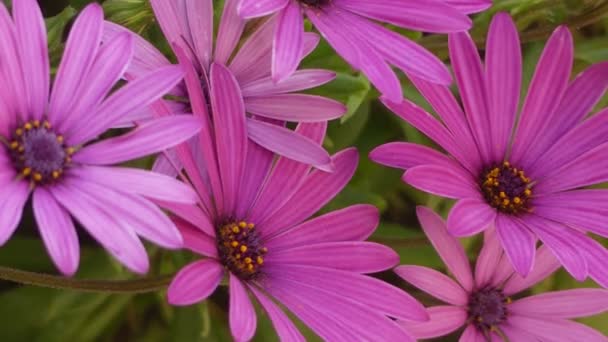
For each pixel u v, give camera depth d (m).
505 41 0.50
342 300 0.47
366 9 0.49
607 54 0.56
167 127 0.45
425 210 0.50
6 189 0.44
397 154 0.48
